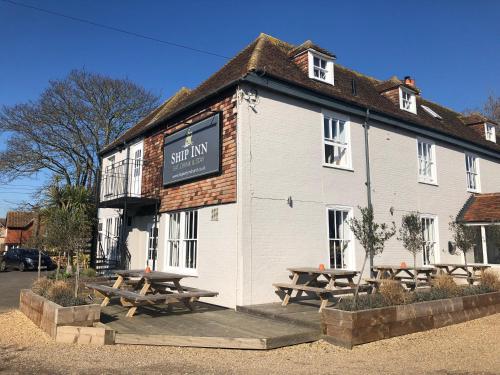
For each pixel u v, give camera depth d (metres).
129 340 6.57
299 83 10.60
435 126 14.83
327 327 6.94
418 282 10.60
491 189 17.52
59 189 21.14
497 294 10.01
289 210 10.23
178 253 11.91
